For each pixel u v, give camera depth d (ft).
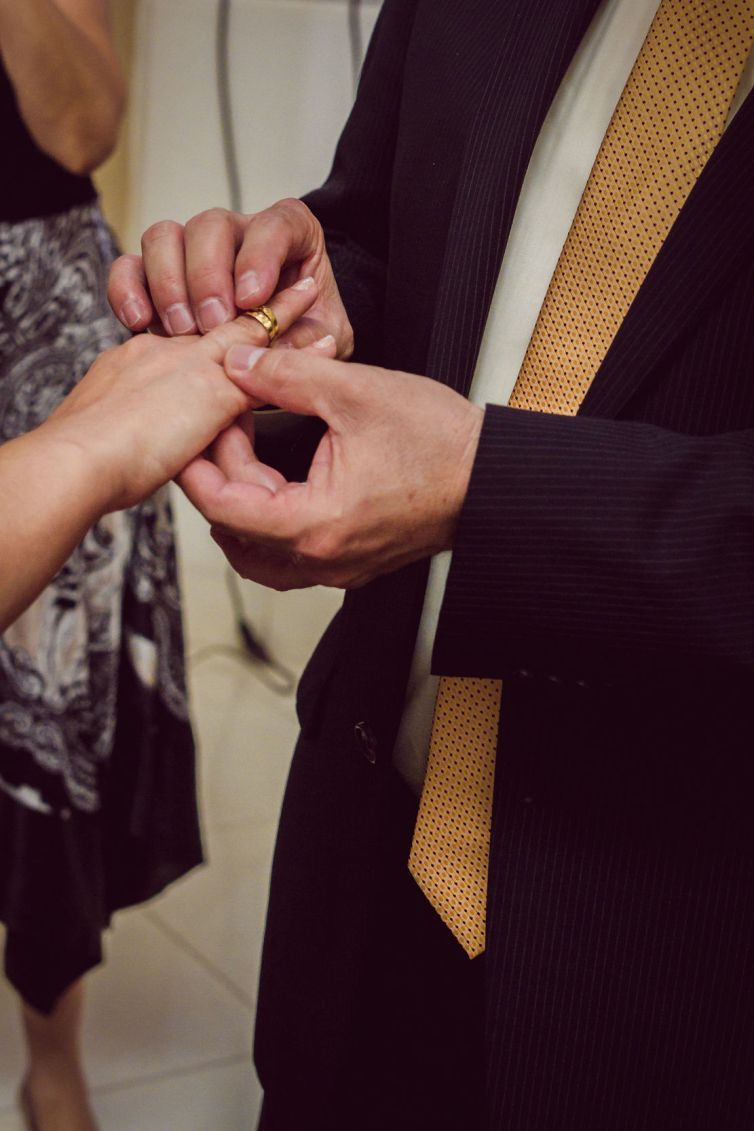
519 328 3.03
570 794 2.87
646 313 2.81
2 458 2.65
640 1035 2.83
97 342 5.35
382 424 2.67
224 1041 6.48
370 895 3.16
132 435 2.71
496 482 2.64
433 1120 3.34
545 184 3.02
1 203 5.08
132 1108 5.90
